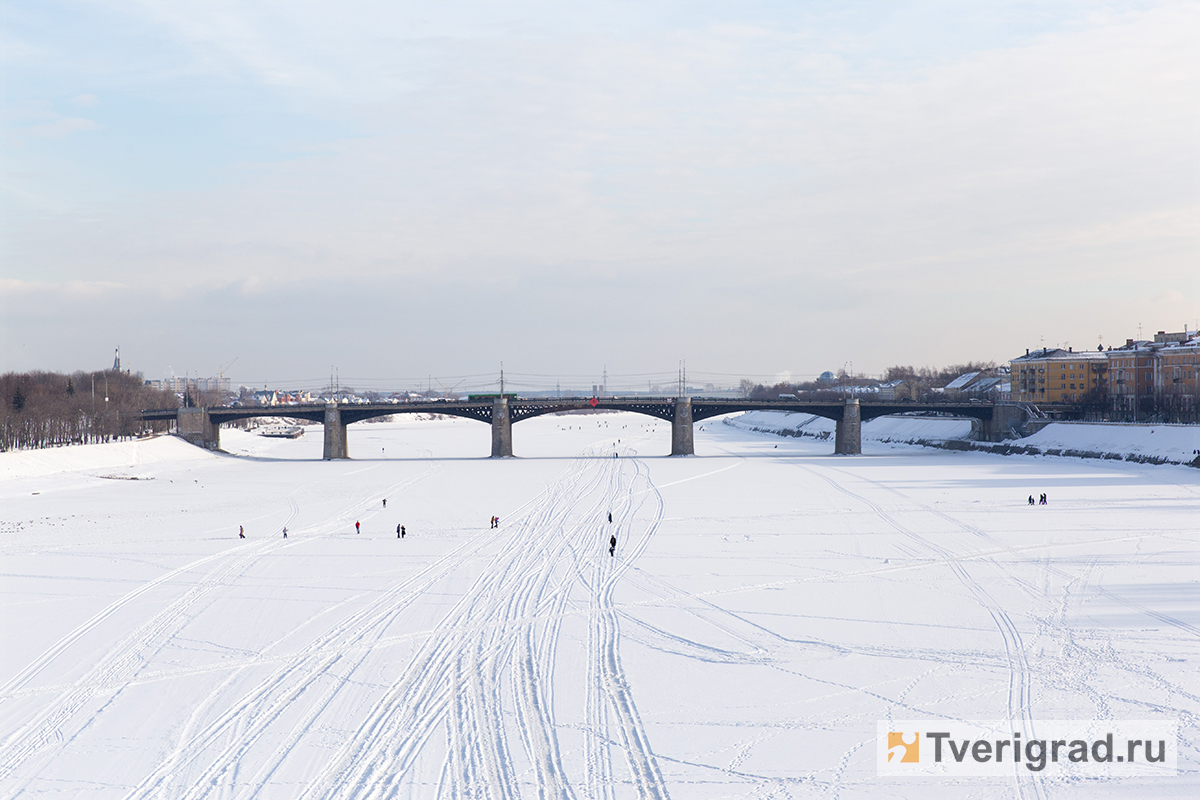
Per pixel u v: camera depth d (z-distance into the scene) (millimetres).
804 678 59375
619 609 76562
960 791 44094
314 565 94438
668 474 186500
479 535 112812
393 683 58781
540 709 54281
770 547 103438
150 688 58219
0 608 77500
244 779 45344
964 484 161750
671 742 49562
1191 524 116062
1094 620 72250
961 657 63312
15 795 43969
